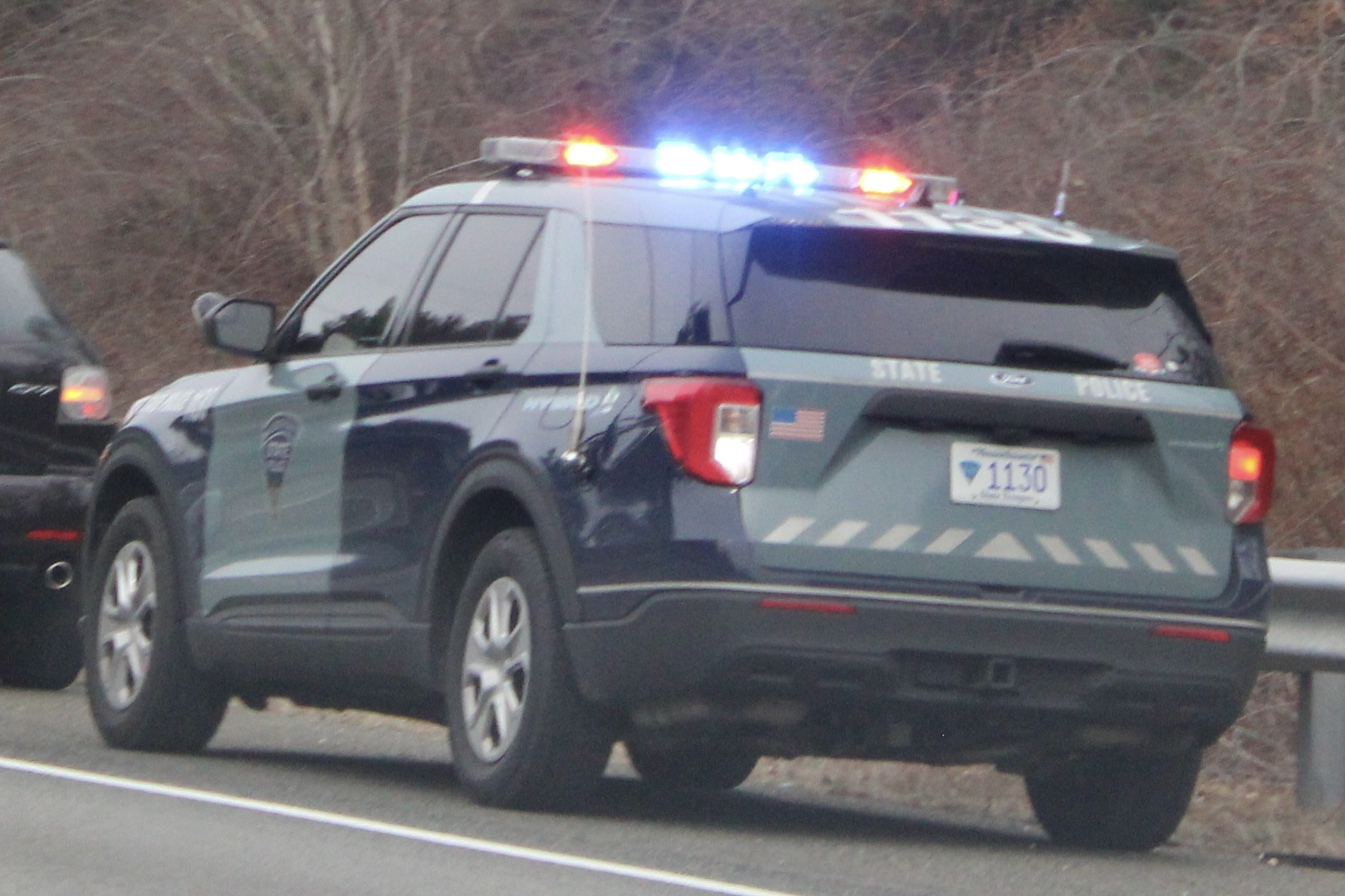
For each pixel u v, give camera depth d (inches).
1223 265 1678.2
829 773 1139.3
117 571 1103.6
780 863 798.5
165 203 2368.4
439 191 995.9
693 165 913.5
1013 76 2039.9
